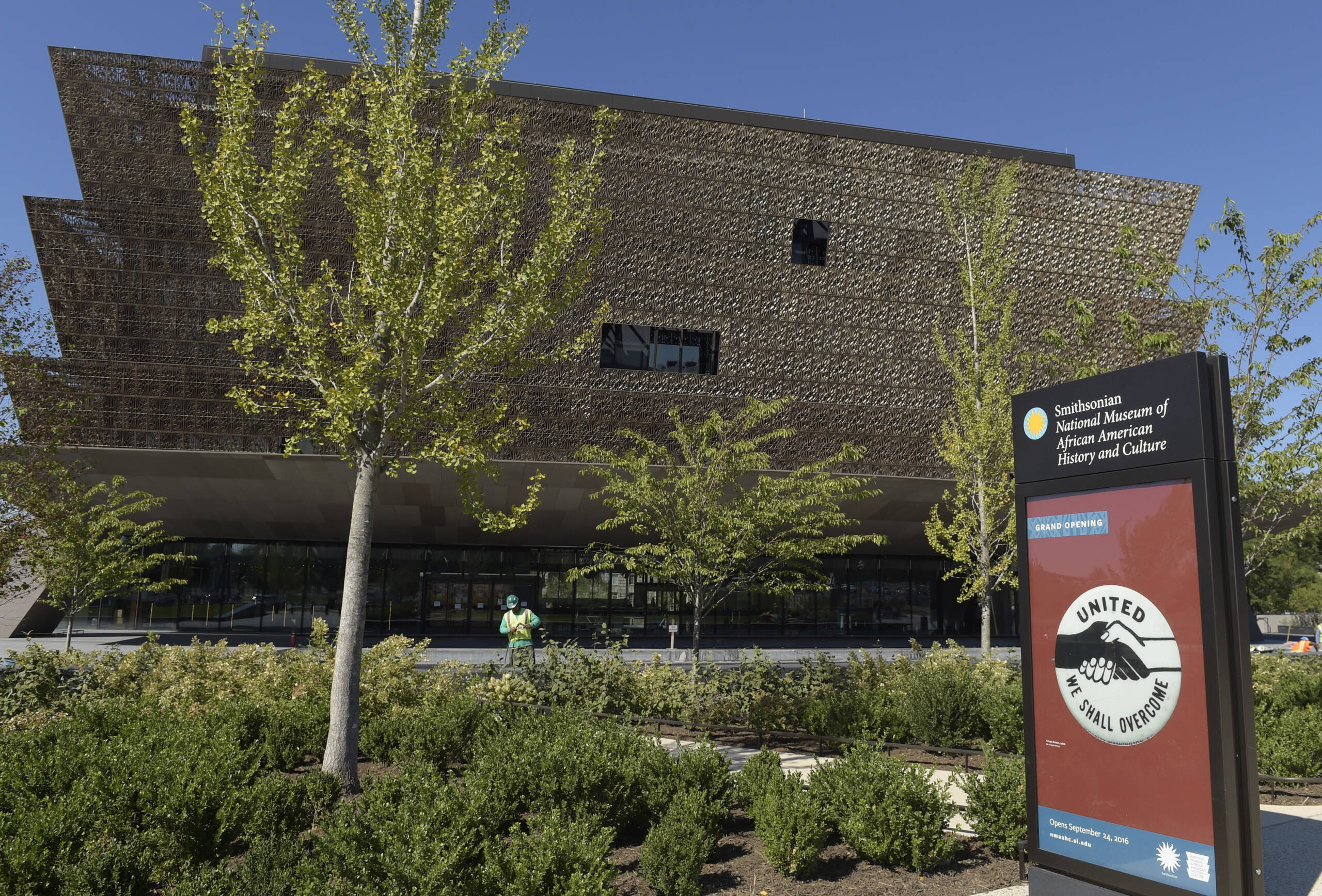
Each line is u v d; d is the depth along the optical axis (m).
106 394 29.53
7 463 13.55
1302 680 12.98
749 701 12.66
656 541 38.31
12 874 4.61
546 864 4.72
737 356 32.66
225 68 9.11
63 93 28.27
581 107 30.42
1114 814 5.31
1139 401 5.39
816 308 33.09
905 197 33.44
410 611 38.22
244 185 8.54
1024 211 33.91
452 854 4.68
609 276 31.72
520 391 31.22
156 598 36.94
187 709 10.34
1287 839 6.91
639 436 15.77
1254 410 13.24
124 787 5.85
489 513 9.81
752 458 14.63
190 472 31.34
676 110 32.78
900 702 11.38
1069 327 33.50
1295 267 12.96
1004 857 6.45
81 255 29.11
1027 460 6.18
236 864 5.80
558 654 13.54
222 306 29.66
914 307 33.59
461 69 9.34
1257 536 14.23
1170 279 15.22
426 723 9.38
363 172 9.32
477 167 9.46
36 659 11.17
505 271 9.41
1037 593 6.00
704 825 6.31
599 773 6.60
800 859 5.90
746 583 15.27
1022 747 10.16
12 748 6.98
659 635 39.22
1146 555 5.29
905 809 6.17
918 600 42.28
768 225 32.66
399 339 8.83
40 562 21.33
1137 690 5.26
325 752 8.55
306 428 9.30
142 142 28.91
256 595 37.62
